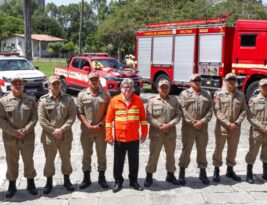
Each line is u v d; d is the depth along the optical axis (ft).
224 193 19.57
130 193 19.57
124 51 141.59
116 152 19.83
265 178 21.70
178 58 53.72
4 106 18.86
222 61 46.98
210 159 25.67
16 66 49.80
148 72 59.16
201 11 124.26
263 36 41.70
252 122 20.92
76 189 20.21
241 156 26.40
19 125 18.94
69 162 20.06
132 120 19.57
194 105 20.53
